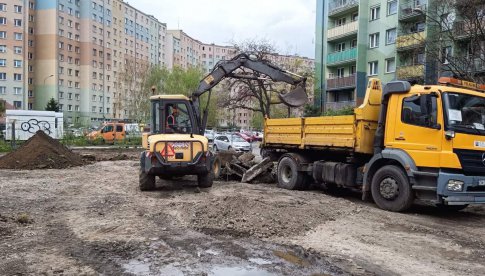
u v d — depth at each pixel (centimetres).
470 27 2066
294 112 4934
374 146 999
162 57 11762
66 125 4522
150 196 1070
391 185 931
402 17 3422
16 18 7438
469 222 865
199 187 1216
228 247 634
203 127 1338
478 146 851
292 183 1277
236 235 700
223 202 907
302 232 724
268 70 1401
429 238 713
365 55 3844
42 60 7919
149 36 10950
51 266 539
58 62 7981
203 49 14462
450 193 829
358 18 3819
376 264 570
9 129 3212
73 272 519
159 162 1105
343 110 3475
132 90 6259
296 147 1283
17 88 7475
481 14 1991
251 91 3678
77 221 784
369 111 1030
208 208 858
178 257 583
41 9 7881
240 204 886
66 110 8194
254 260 576
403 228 779
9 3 7356
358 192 1281
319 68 4419
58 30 7944
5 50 7350
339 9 4106
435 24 2506
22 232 699
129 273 519
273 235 701
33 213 848
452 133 828
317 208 912
